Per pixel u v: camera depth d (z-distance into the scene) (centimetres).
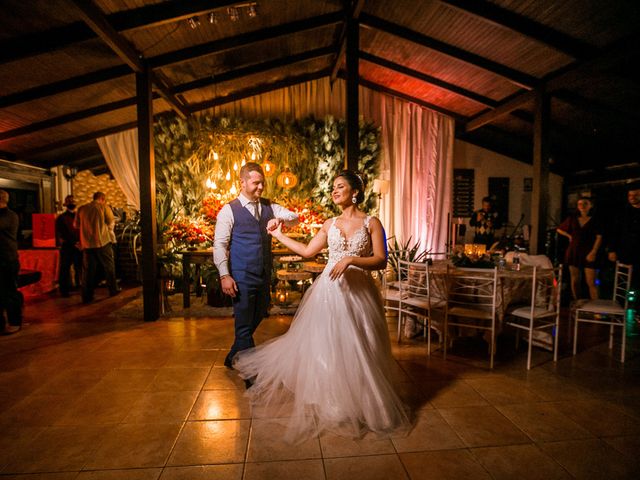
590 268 482
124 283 729
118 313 499
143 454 203
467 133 764
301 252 263
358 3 423
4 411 249
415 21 481
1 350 363
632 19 367
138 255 739
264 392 262
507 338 408
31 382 293
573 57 427
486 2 402
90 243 564
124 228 736
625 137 628
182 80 584
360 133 689
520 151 784
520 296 371
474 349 377
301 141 678
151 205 462
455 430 228
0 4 324
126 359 340
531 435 223
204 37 458
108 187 825
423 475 188
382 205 739
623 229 457
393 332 431
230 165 669
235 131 665
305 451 206
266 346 272
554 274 357
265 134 670
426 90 683
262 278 281
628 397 273
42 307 538
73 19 358
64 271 607
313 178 684
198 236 498
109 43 370
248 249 273
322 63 677
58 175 763
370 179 689
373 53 609
